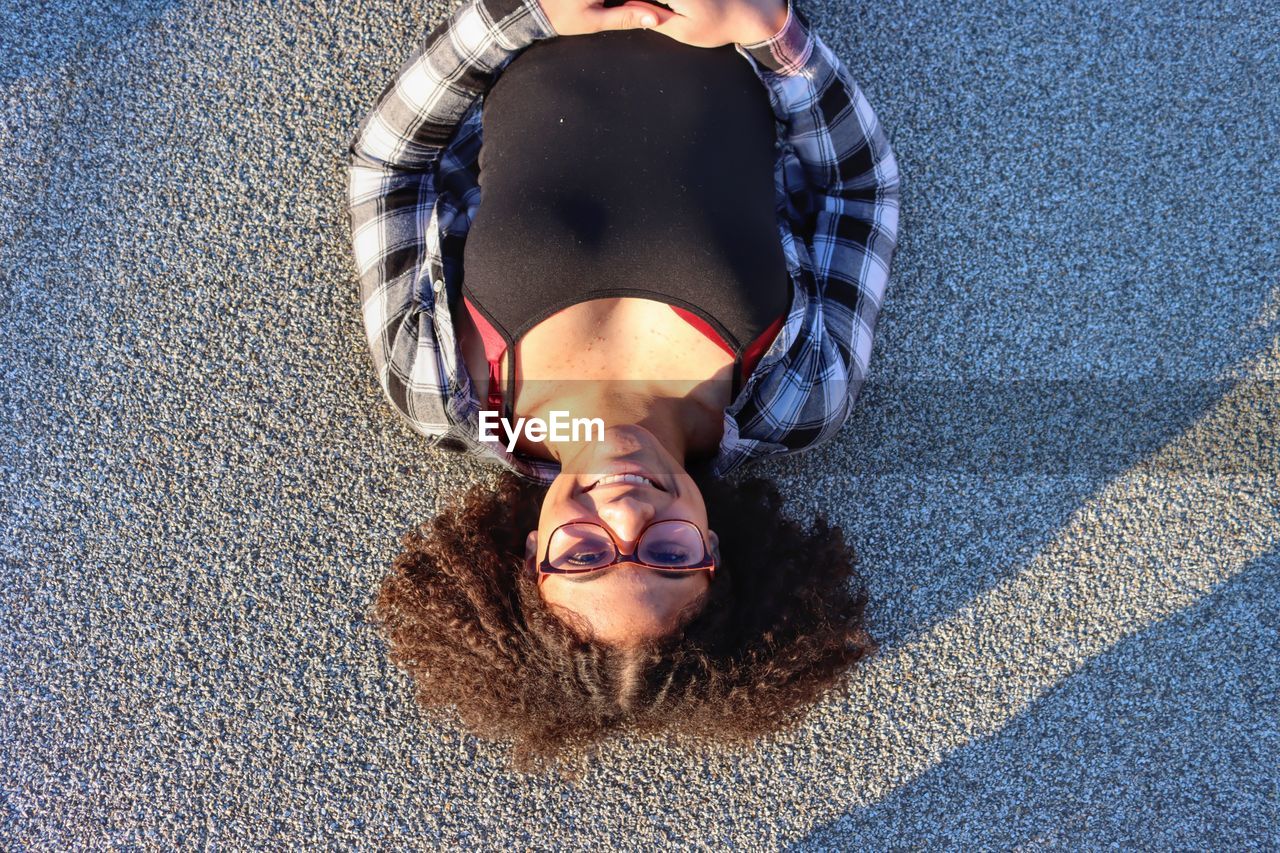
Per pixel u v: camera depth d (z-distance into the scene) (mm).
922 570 1731
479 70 1364
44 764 1683
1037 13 1759
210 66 1721
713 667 1184
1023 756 1732
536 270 1257
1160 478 1738
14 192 1698
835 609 1372
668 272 1259
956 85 1758
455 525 1312
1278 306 1740
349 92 1734
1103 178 1760
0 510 1684
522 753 1408
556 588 1137
